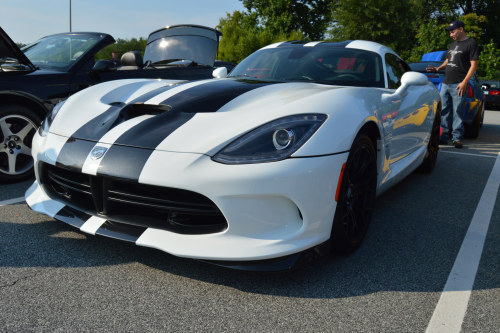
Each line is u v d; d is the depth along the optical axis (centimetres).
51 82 350
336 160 187
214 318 159
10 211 262
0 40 319
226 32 2584
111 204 196
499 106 1509
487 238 250
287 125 184
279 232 179
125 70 426
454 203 319
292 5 3378
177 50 504
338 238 202
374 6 3019
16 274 185
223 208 173
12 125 327
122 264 198
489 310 171
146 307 164
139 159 183
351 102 212
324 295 178
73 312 158
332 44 336
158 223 191
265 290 180
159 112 217
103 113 226
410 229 261
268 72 311
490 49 2770
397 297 179
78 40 412
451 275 201
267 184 172
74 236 226
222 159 175
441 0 3622
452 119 600
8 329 146
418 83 278
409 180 389
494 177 407
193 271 194
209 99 219
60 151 208
